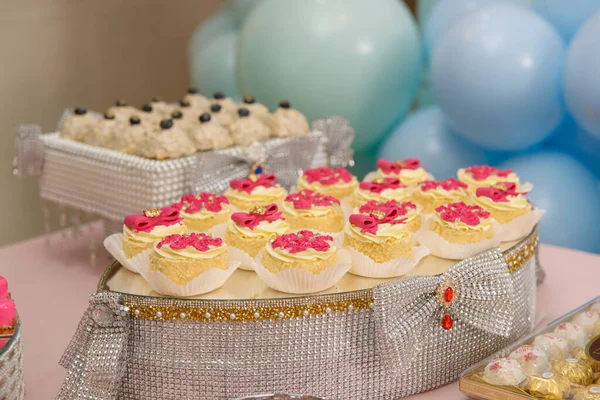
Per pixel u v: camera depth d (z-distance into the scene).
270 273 1.39
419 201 1.87
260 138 2.25
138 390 1.38
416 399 1.47
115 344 1.33
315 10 2.76
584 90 2.44
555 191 2.72
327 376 1.39
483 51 2.54
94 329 1.34
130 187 2.02
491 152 2.98
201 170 2.04
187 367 1.35
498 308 1.53
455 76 2.60
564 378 1.39
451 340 1.51
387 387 1.44
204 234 1.43
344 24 2.74
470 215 1.60
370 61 2.76
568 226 2.69
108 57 4.32
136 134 2.11
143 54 4.52
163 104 2.56
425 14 3.49
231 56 3.50
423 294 1.45
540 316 1.86
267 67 2.82
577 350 1.51
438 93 2.72
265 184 1.88
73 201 2.21
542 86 2.56
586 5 2.73
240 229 1.53
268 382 1.36
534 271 1.76
